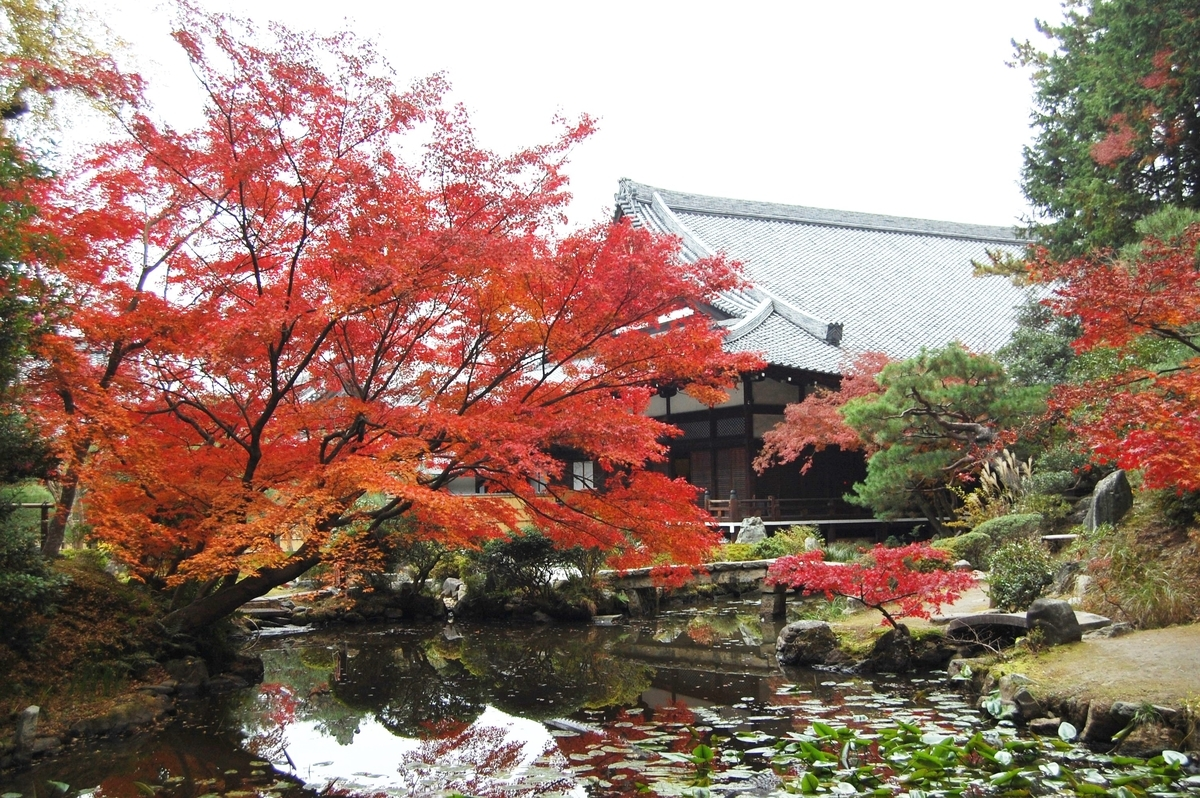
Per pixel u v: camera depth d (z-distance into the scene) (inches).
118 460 373.4
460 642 657.0
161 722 393.4
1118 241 780.6
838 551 853.2
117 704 383.9
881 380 786.8
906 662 455.5
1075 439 657.0
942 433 797.2
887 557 464.1
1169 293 346.6
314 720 407.2
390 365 459.8
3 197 330.3
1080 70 829.2
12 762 328.5
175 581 367.9
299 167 367.2
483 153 383.2
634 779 288.0
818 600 790.5
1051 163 901.8
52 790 301.1
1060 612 384.8
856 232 1633.9
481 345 443.5
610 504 432.8
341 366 455.5
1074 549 527.5
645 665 527.5
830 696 403.5
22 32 371.2
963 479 794.8
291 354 420.2
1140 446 331.6
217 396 440.8
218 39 342.0
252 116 358.3
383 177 376.5
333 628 741.3
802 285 1369.3
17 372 342.3
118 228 383.9
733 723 359.6
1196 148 730.2
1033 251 879.7
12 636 361.1
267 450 434.9
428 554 780.0
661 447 413.1
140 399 423.5
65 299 365.1
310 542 439.2
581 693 454.0
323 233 385.7
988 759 284.0
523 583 772.0
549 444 394.0
